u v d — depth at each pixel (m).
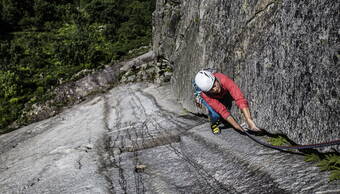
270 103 3.54
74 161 5.07
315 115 2.77
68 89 18.02
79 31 31.50
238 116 4.43
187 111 7.48
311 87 2.83
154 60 16.56
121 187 3.62
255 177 2.95
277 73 3.42
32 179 4.64
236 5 4.96
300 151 3.02
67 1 40.53
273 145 3.41
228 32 5.19
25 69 22.70
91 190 3.62
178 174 3.65
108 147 5.68
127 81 17.27
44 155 6.09
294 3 3.23
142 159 4.56
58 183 4.16
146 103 10.31
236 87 3.67
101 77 18.59
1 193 4.42
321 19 2.75
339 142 2.25
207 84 3.59
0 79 19.77
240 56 4.54
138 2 39.38
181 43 9.87
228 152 3.74
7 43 27.70
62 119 12.75
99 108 12.77
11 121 16.20
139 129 6.79
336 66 2.52
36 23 33.66
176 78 9.73
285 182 2.62
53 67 23.66
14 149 8.56
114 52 25.17
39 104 17.09
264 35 3.84
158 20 14.66
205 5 6.92
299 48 3.03
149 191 3.37
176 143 5.05
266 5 3.96
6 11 33.41
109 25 31.58
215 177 3.30
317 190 2.33
